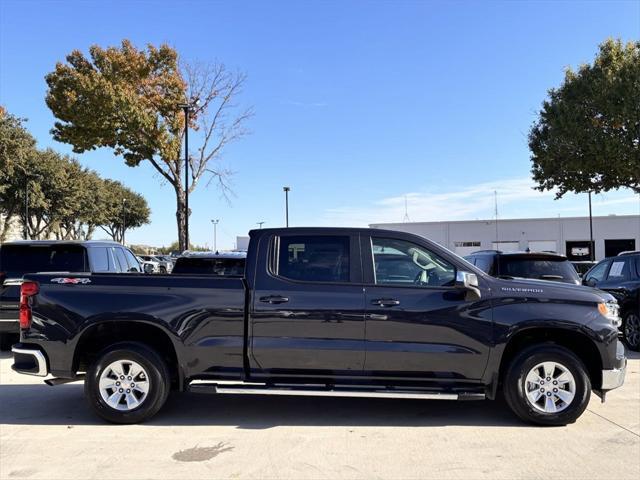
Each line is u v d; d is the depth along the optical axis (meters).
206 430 5.44
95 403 5.55
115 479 4.25
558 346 5.53
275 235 5.77
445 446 4.97
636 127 21.67
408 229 52.97
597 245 49.41
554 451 4.84
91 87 21.80
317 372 5.52
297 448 4.93
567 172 24.73
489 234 51.62
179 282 5.62
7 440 5.15
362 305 5.48
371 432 5.38
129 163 24.91
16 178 39.69
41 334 5.61
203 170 26.80
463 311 5.46
